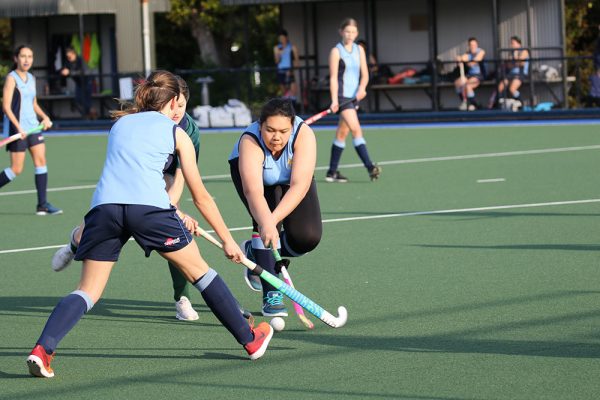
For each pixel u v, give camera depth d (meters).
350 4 59.31
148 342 14.72
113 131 13.26
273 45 76.88
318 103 58.91
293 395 12.08
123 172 12.93
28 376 13.22
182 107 14.32
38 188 27.75
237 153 15.51
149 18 61.00
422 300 16.56
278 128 14.49
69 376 13.17
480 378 12.41
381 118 54.72
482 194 28.08
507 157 36.62
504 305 15.99
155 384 12.72
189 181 13.13
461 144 42.16
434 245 21.16
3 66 67.00
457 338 14.23
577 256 19.44
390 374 12.72
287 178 15.19
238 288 18.12
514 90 54.34
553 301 16.11
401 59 58.53
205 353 14.05
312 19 59.88
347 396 11.95
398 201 27.52
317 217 15.64
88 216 13.00
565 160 34.78
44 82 66.00
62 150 47.03
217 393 12.28
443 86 56.59
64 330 12.91
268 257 15.91
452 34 57.16
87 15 65.12
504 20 56.12
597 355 13.15
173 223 13.02
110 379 12.99
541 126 48.34
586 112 51.09
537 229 22.44
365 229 23.39
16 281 19.34
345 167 36.16
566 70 55.16
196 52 81.88
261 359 13.61
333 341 14.36
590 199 26.31
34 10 61.41
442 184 30.47
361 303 16.56
